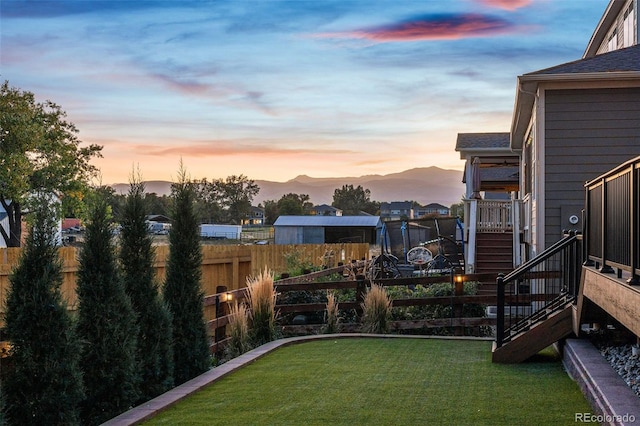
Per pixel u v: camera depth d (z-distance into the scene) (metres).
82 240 5.50
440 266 20.00
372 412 5.17
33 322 4.70
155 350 6.07
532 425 4.70
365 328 10.27
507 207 18.03
